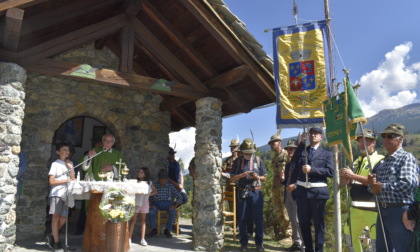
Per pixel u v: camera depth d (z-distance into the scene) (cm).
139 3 586
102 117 748
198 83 648
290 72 537
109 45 779
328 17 561
